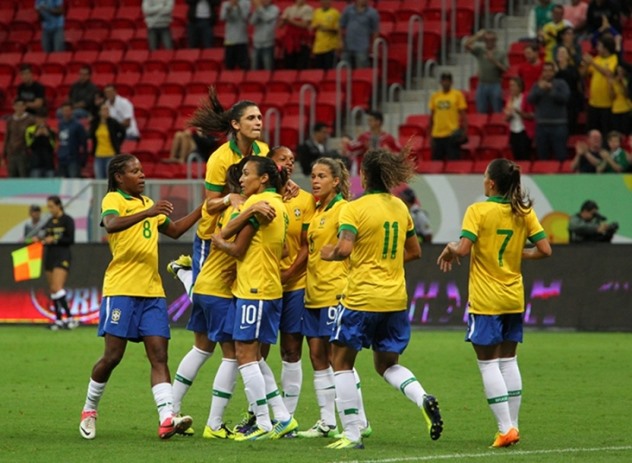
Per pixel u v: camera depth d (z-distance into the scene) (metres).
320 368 36.25
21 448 33.41
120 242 35.06
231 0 98.62
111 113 93.75
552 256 70.62
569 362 55.84
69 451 32.84
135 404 43.19
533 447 33.69
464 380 50.12
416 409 42.09
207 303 35.59
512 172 34.16
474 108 91.31
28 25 113.25
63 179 81.31
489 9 97.69
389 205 33.34
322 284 36.00
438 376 51.38
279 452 32.41
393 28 99.12
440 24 98.00
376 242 33.03
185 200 75.56
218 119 36.78
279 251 34.88
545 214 73.88
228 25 99.19
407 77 94.19
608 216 72.81
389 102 93.94
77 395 45.56
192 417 40.25
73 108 96.00
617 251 69.38
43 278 77.31
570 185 73.38
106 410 41.72
